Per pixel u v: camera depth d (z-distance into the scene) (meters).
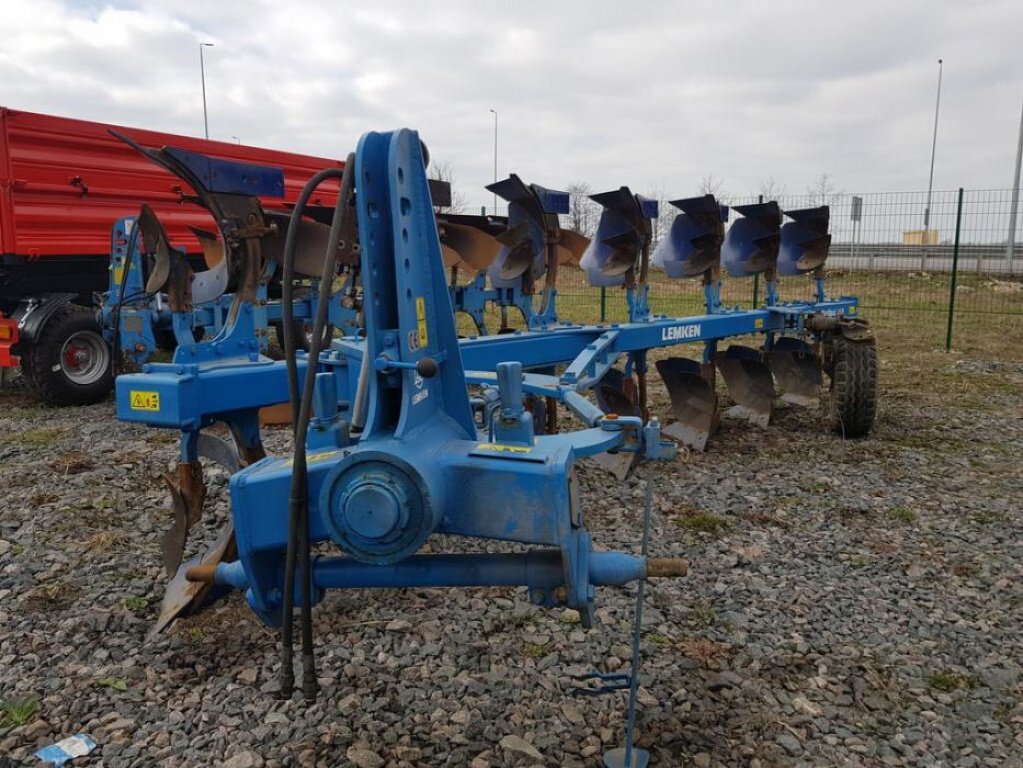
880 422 7.11
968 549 4.20
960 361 10.90
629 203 5.62
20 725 2.66
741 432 6.65
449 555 2.28
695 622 3.38
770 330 6.68
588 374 4.43
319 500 2.11
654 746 2.56
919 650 3.20
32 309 7.77
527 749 2.53
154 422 3.09
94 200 7.82
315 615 3.39
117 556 4.00
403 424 2.16
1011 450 6.17
